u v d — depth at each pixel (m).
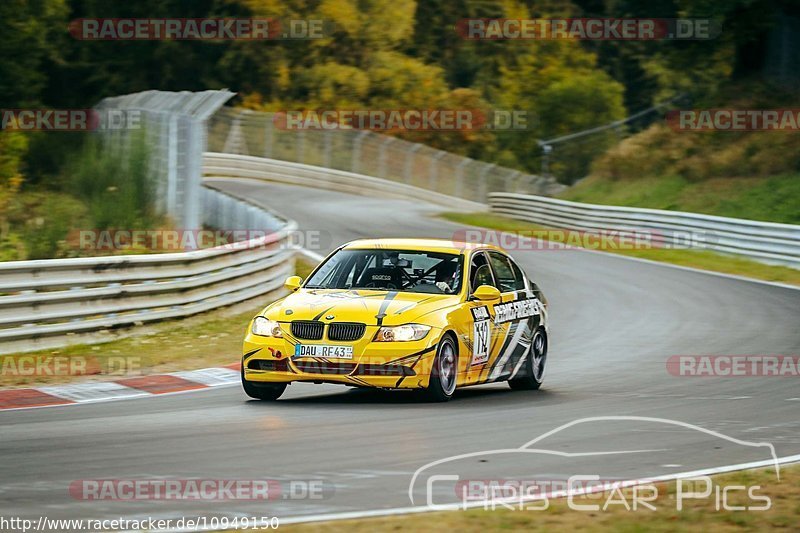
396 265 35.25
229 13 170.88
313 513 18.64
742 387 37.53
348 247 36.44
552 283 71.31
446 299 33.88
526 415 30.27
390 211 124.75
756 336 51.38
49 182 99.75
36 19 138.75
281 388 33.34
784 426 29.44
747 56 136.62
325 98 179.62
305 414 29.98
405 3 194.75
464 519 18.16
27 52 137.50
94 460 23.16
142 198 72.56
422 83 193.00
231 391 35.28
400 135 188.88
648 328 54.41
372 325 31.88
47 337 42.84
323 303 32.91
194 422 28.42
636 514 18.94
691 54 139.62
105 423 28.27
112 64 164.00
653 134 137.12
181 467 22.45
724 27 132.75
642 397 35.00
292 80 179.62
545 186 149.12
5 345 40.97
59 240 62.59
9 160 98.06
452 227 108.56
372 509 19.00
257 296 61.34
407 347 31.62
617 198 129.12
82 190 80.00
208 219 97.38
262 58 176.00
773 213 106.00
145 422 28.42
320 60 188.62
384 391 36.06
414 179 167.50
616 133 194.25
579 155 191.38
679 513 19.08
